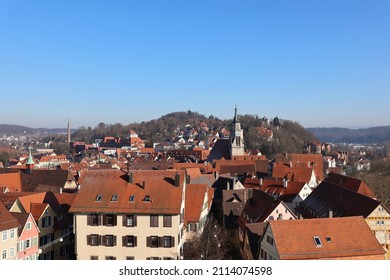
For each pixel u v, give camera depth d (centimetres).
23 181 10088
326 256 4619
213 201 8831
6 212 5834
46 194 7219
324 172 17250
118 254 5800
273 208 6469
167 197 5903
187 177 8025
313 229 4853
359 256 4697
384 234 6331
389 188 12656
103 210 5809
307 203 8788
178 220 5722
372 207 6359
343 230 4888
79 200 5959
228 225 7744
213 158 19638
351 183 9144
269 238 4931
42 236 6419
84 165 16850
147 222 5762
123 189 6056
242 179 12338
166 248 5728
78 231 5878
